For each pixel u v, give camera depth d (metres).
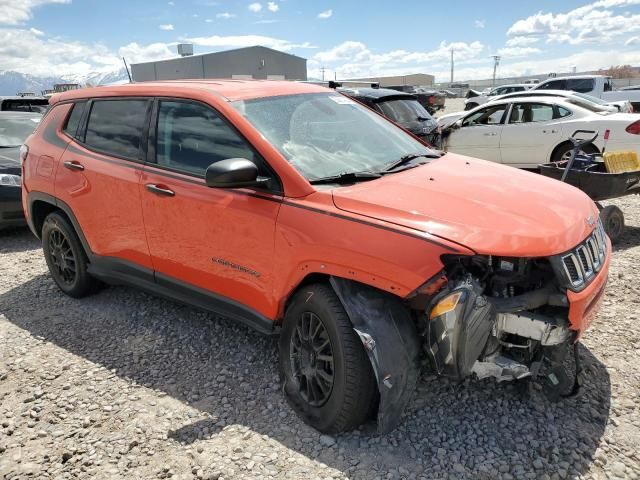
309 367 2.86
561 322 2.51
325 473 2.50
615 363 3.30
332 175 3.07
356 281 2.66
